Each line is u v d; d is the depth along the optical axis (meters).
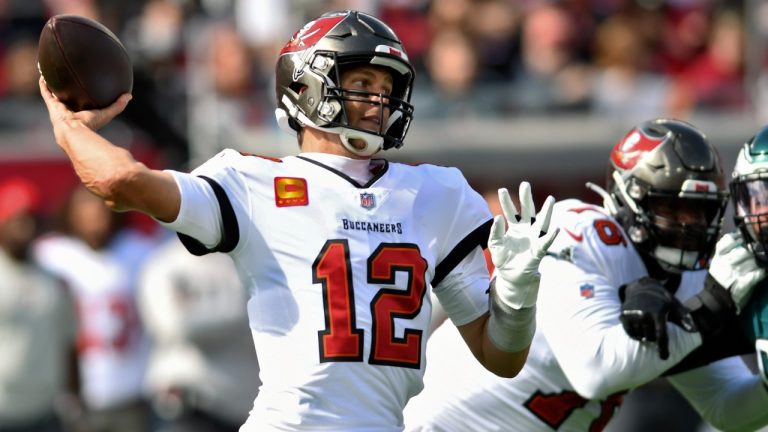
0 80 37.44
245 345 26.66
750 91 37.09
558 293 15.38
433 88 36.50
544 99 36.47
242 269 12.58
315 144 13.06
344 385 12.30
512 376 13.32
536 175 36.16
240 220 12.37
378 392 12.45
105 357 28.89
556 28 37.75
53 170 35.53
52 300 28.06
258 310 12.52
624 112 36.34
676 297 16.08
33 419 27.97
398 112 13.09
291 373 12.33
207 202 12.12
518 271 12.34
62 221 30.05
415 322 12.66
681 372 16.47
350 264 12.45
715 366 16.67
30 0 38.81
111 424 29.03
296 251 12.44
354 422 12.31
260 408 12.55
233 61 36.16
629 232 15.95
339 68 12.78
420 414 16.38
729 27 38.53
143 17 38.28
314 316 12.32
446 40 37.09
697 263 15.79
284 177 12.62
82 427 29.05
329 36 12.79
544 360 15.64
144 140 37.16
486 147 35.81
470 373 16.09
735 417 16.28
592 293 15.30
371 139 12.73
